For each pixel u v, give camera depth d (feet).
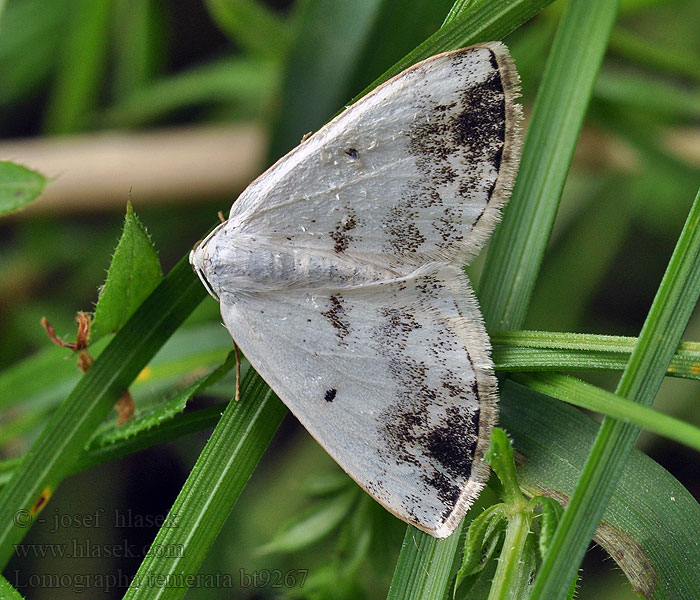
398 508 0.32
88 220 0.39
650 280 0.38
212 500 0.32
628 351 0.31
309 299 0.32
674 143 0.37
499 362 0.32
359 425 0.32
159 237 0.39
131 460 0.37
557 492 0.31
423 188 0.32
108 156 0.38
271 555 0.36
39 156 0.38
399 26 0.35
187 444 0.37
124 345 0.32
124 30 0.39
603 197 0.38
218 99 0.39
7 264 0.39
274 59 0.37
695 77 0.36
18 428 0.35
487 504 0.34
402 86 0.31
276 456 0.37
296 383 0.32
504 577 0.30
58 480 0.32
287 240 0.32
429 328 0.32
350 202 0.32
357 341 0.32
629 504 0.31
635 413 0.30
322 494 0.33
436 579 0.31
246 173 0.38
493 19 0.32
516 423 0.32
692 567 0.31
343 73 0.35
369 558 0.33
